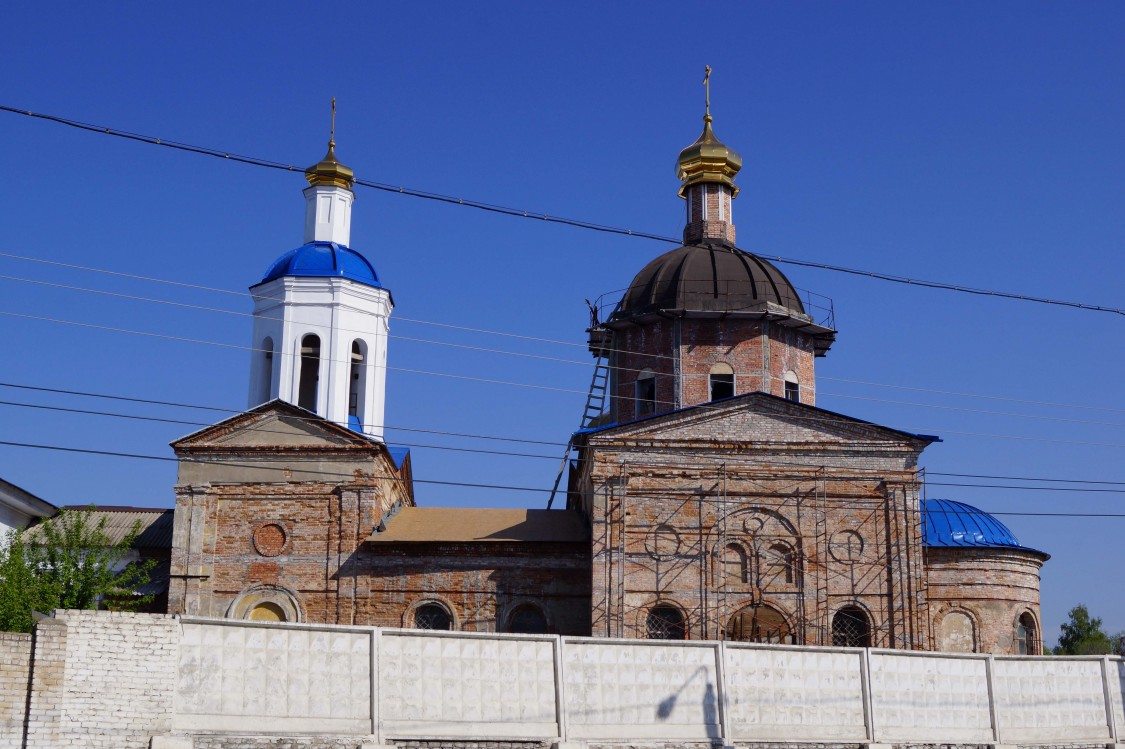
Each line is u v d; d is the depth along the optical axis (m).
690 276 49.06
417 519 46.12
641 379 48.72
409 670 24.83
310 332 49.38
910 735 29.52
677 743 26.75
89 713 22.00
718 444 42.41
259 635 23.72
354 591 43.31
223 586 43.66
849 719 28.98
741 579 41.75
